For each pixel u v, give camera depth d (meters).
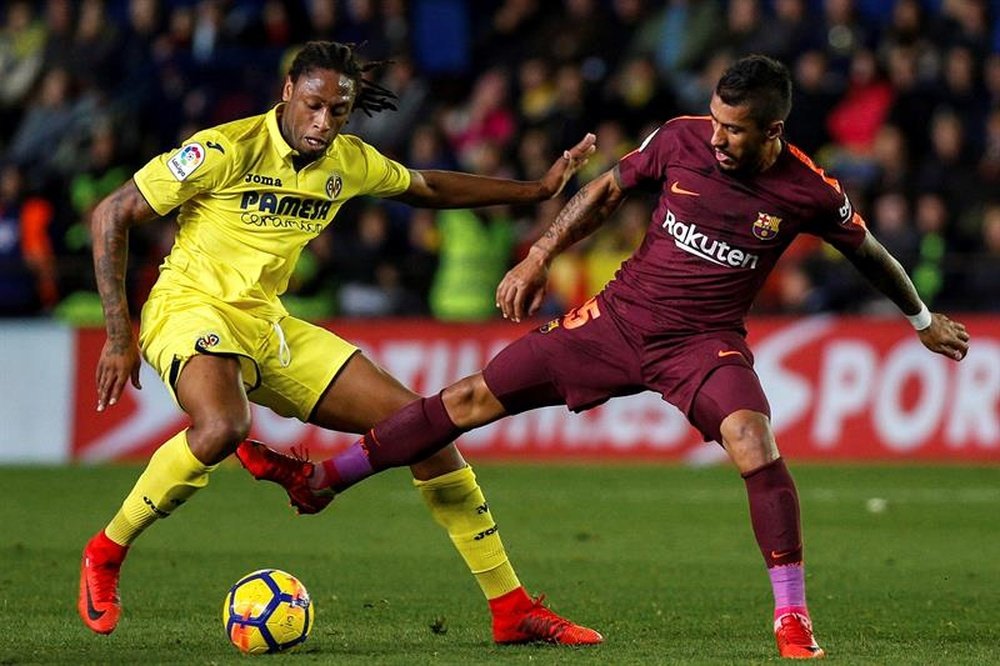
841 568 29.44
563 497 41.28
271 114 21.70
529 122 57.69
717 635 22.08
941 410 48.84
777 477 19.50
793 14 58.88
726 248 20.06
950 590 26.78
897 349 49.06
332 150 22.03
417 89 60.72
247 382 22.05
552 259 21.34
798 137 55.81
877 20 63.50
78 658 19.47
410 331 50.69
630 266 20.78
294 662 19.12
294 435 50.09
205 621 22.86
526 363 20.83
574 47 62.09
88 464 49.84
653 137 20.88
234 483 44.41
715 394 19.88
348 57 21.23
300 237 22.08
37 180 58.56
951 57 56.56
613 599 25.78
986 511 38.19
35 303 53.84
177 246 22.05
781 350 49.69
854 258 20.58
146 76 62.16
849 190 52.94
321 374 22.08
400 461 20.92
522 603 21.03
